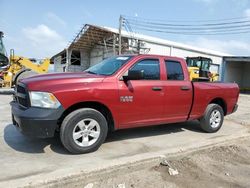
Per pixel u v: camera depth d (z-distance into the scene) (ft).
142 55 17.62
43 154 14.70
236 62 120.47
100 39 105.19
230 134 21.68
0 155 14.33
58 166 13.10
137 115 16.89
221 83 22.68
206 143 18.37
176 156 15.79
